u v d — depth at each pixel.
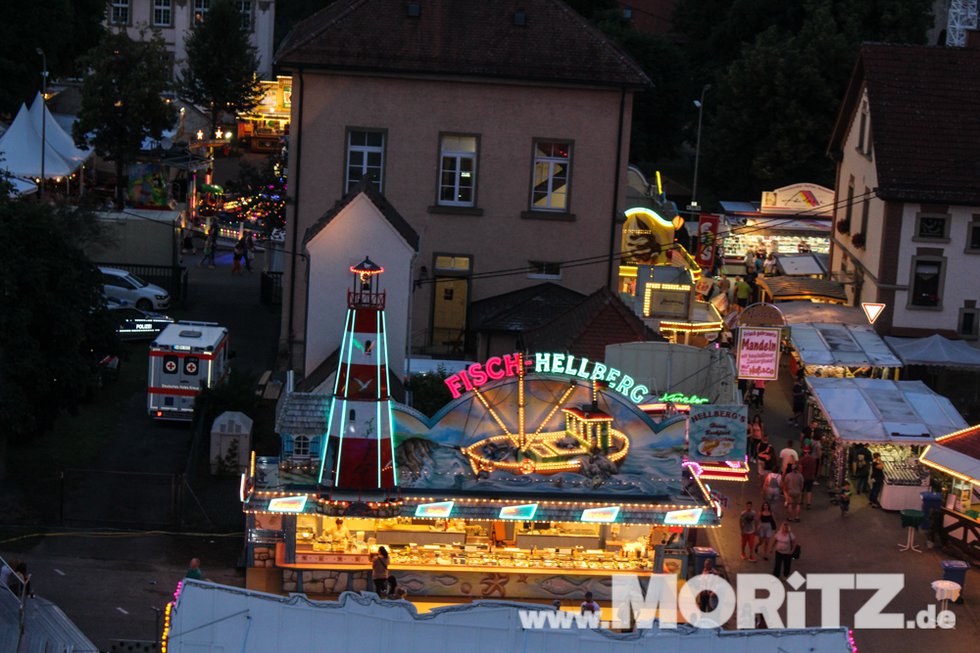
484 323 114.06
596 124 119.38
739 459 81.50
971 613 80.69
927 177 117.38
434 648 58.47
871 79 123.12
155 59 158.62
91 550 82.62
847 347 113.06
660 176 174.38
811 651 58.09
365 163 119.75
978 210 116.94
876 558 88.25
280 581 80.81
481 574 80.38
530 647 58.19
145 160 158.50
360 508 78.56
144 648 65.06
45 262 87.62
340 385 78.88
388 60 117.25
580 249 121.06
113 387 111.31
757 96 185.00
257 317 135.62
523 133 119.31
